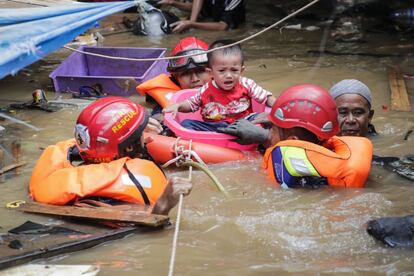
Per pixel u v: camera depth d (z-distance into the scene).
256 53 15.84
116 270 6.26
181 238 6.91
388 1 20.19
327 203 7.71
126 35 17.94
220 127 10.05
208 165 9.15
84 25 7.70
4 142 10.18
